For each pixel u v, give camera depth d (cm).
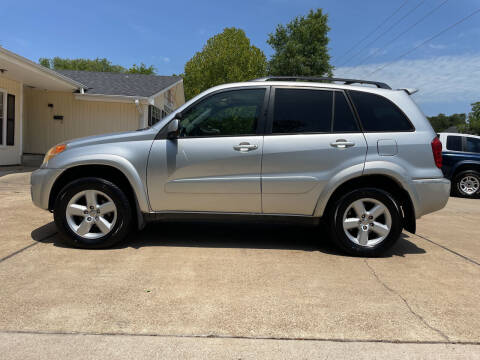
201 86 2875
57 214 377
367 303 273
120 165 374
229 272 328
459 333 234
